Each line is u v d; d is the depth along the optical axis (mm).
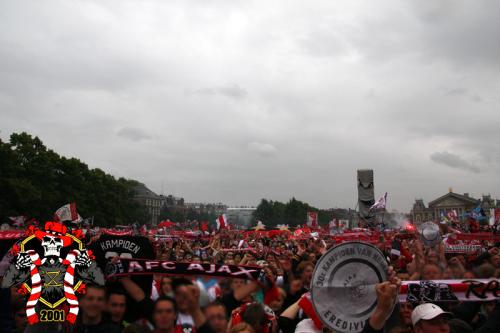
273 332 5711
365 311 4492
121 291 5047
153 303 4816
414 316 4676
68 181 77938
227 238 26344
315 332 5191
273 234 31203
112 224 96000
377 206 27641
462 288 5977
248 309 4988
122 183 115750
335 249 4613
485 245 16000
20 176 65812
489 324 5109
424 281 6027
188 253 13594
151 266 5070
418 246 8180
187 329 4473
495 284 5953
